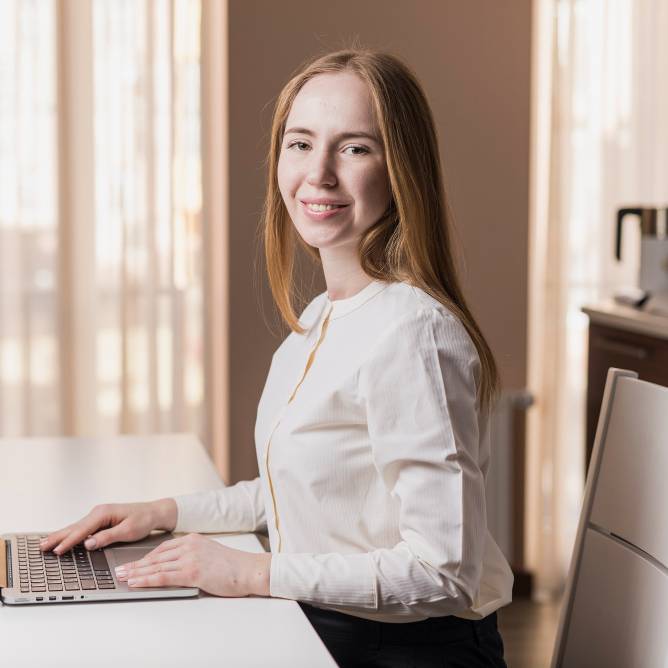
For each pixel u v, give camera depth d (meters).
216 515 1.55
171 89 3.34
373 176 1.38
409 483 1.24
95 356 3.37
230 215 3.36
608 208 3.68
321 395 1.34
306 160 1.41
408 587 1.21
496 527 3.66
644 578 1.30
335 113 1.38
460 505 1.22
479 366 1.33
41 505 1.67
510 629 3.34
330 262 1.45
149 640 1.11
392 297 1.36
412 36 3.46
